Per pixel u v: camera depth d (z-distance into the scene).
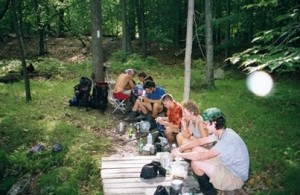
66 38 26.84
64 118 10.78
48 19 21.52
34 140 9.35
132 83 11.40
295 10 6.29
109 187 6.44
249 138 9.33
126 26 20.45
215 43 23.92
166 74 17.58
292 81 14.28
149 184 6.54
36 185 7.78
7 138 9.51
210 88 14.37
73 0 23.58
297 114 10.76
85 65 18.69
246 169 5.75
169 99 8.45
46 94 13.26
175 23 24.19
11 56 21.23
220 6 22.48
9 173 8.21
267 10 15.98
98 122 10.53
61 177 7.83
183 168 6.64
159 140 8.77
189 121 7.22
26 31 26.50
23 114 10.99
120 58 19.25
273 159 8.12
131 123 10.42
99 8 12.78
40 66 17.25
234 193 5.94
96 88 11.46
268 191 7.11
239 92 13.46
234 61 5.77
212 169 5.73
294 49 5.34
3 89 13.90
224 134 5.73
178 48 24.17
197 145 6.33
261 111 11.17
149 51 23.64
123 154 8.55
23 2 21.48
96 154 8.62
